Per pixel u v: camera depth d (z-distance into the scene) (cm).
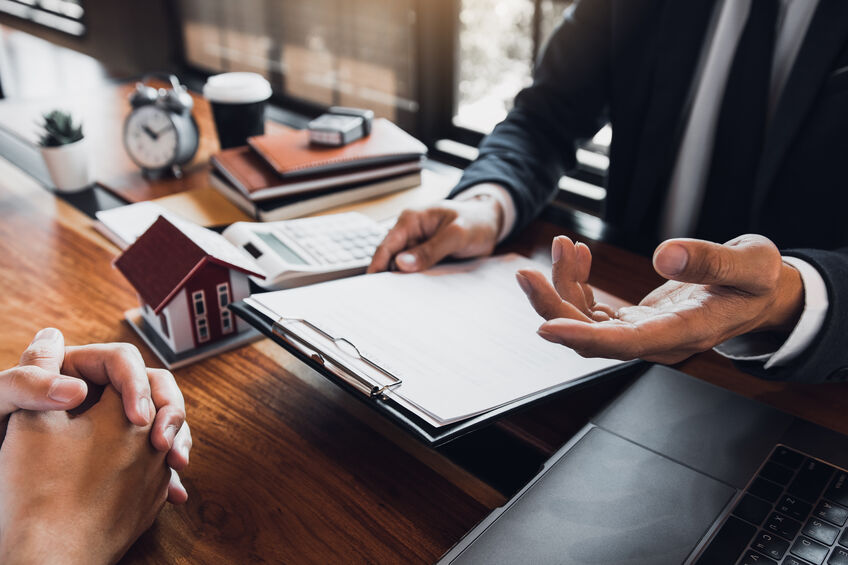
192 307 83
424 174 138
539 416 74
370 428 74
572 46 125
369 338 72
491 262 95
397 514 63
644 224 128
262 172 119
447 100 233
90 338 88
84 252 109
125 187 132
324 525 62
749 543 53
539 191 112
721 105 111
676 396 70
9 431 57
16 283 100
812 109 100
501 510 57
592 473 61
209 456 69
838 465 61
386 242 91
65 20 364
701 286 65
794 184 104
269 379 81
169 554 59
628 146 126
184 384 80
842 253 73
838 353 66
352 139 128
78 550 53
